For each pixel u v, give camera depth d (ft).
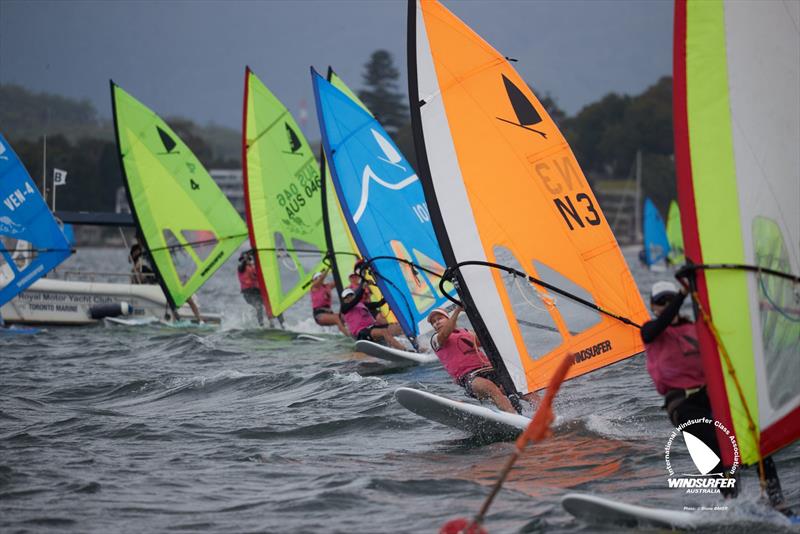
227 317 306.35
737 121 88.38
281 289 276.82
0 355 212.84
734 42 88.69
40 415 144.66
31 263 239.09
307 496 97.96
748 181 88.07
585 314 130.31
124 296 288.71
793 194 88.84
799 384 87.61
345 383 166.71
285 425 135.03
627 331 130.41
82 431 132.67
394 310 202.39
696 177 87.92
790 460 106.32
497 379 132.16
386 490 99.86
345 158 201.77
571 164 131.95
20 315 276.21
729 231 87.40
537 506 93.20
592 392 153.17
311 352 218.79
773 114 88.99
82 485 103.19
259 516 91.86
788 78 89.45
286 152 278.46
